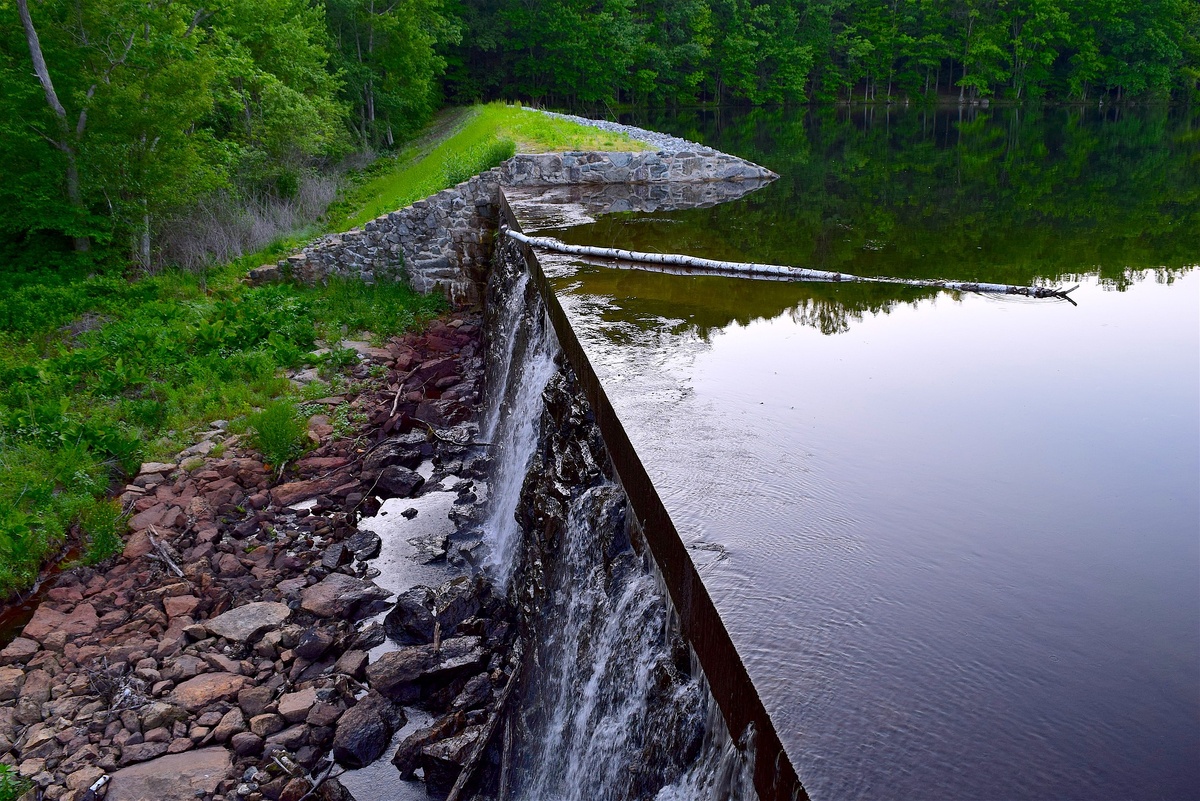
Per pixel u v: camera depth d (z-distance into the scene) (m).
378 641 7.90
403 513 10.45
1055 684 2.43
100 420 12.14
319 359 15.00
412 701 7.11
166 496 10.65
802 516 3.48
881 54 72.12
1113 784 2.07
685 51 63.91
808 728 2.30
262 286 18.27
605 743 4.32
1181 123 34.88
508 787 6.09
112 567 9.28
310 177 28.58
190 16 22.12
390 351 15.89
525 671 6.62
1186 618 2.72
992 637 2.65
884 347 5.91
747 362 5.65
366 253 18.77
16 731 6.89
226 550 9.57
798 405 4.80
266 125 27.20
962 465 3.93
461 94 57.88
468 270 18.69
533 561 6.86
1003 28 62.72
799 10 73.25
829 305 7.23
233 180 25.73
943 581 2.97
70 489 10.47
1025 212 12.68
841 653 2.60
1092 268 8.63
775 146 28.78
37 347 15.67
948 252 9.69
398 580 9.02
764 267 8.79
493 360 13.03
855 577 3.02
